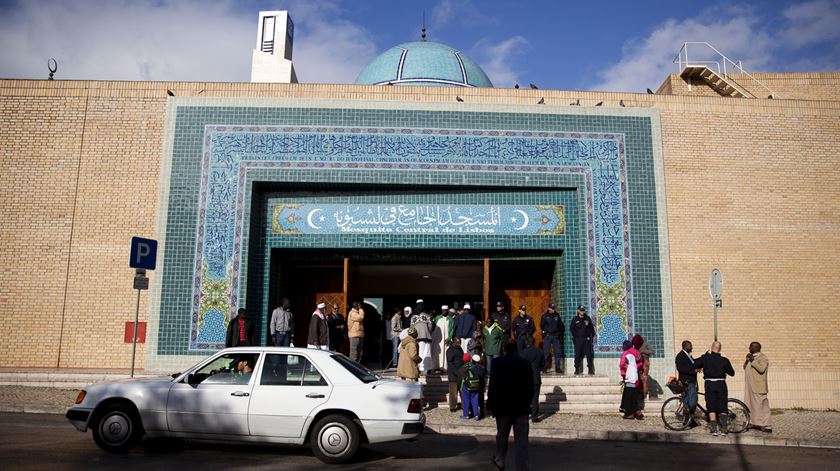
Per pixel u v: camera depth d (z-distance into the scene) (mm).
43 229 14852
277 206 15375
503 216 15508
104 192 15000
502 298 16516
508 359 7578
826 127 16234
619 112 15797
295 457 8352
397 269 20016
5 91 15219
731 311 15352
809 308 15531
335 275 16438
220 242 14633
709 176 15797
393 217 15367
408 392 8273
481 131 15430
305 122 15172
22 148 15070
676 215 15570
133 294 14695
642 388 13203
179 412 8141
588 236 15266
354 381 8266
